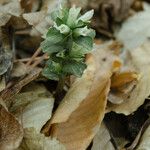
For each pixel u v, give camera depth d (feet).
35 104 1.11
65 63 1.05
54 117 1.08
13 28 1.27
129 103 1.16
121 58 1.58
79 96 1.12
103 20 1.74
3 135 1.02
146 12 1.82
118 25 1.78
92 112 1.09
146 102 1.18
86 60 1.37
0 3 1.27
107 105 1.16
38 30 1.25
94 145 1.09
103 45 1.61
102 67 1.40
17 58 1.41
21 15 1.25
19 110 1.09
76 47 1.03
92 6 1.69
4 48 1.17
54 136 1.07
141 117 1.16
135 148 1.10
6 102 1.08
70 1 1.54
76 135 1.07
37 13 1.27
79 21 1.01
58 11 1.06
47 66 1.09
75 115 1.10
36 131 1.04
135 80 1.21
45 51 1.03
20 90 1.14
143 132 1.12
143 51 1.60
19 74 1.15
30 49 1.46
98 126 1.07
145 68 1.44
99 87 1.13
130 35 1.73
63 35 1.01
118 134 1.13
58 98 1.16
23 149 1.04
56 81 1.22
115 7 1.75
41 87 1.17
